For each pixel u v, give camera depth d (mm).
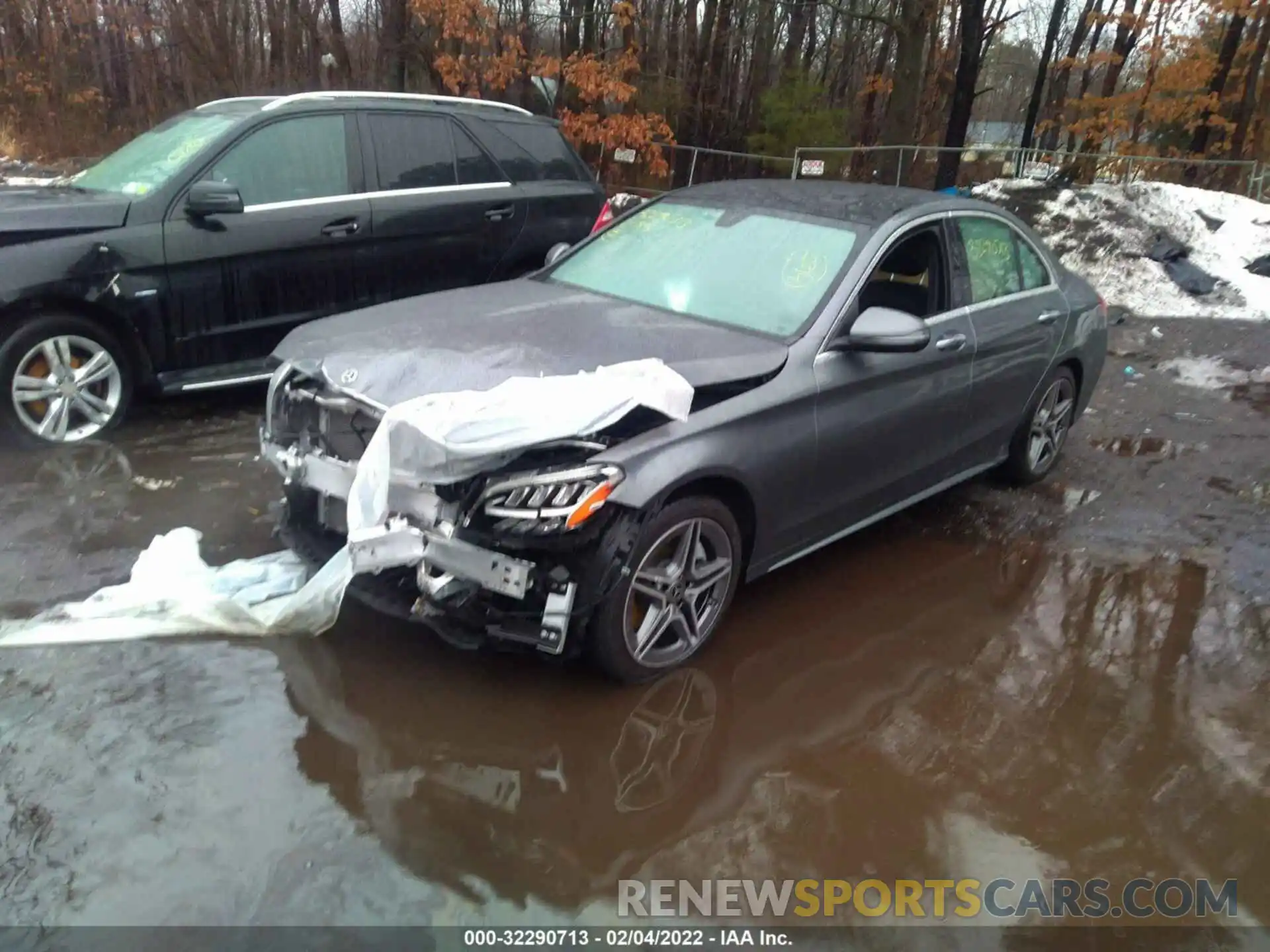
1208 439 7066
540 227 7312
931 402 4762
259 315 6066
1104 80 26297
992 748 3596
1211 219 13938
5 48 19484
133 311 5535
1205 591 4863
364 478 3379
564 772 3281
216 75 20172
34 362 5375
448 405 3326
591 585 3398
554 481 3291
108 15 20094
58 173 14266
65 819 2900
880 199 4961
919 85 19625
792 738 3561
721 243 4738
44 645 3686
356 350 3902
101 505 4848
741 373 3867
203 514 4820
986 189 14625
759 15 22922
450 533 3305
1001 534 5383
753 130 23016
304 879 2768
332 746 3305
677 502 3625
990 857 3078
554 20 19266
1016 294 5504
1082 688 4012
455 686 3666
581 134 17438
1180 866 3096
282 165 6145
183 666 3646
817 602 4551
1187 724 3811
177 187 5707
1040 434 5941
